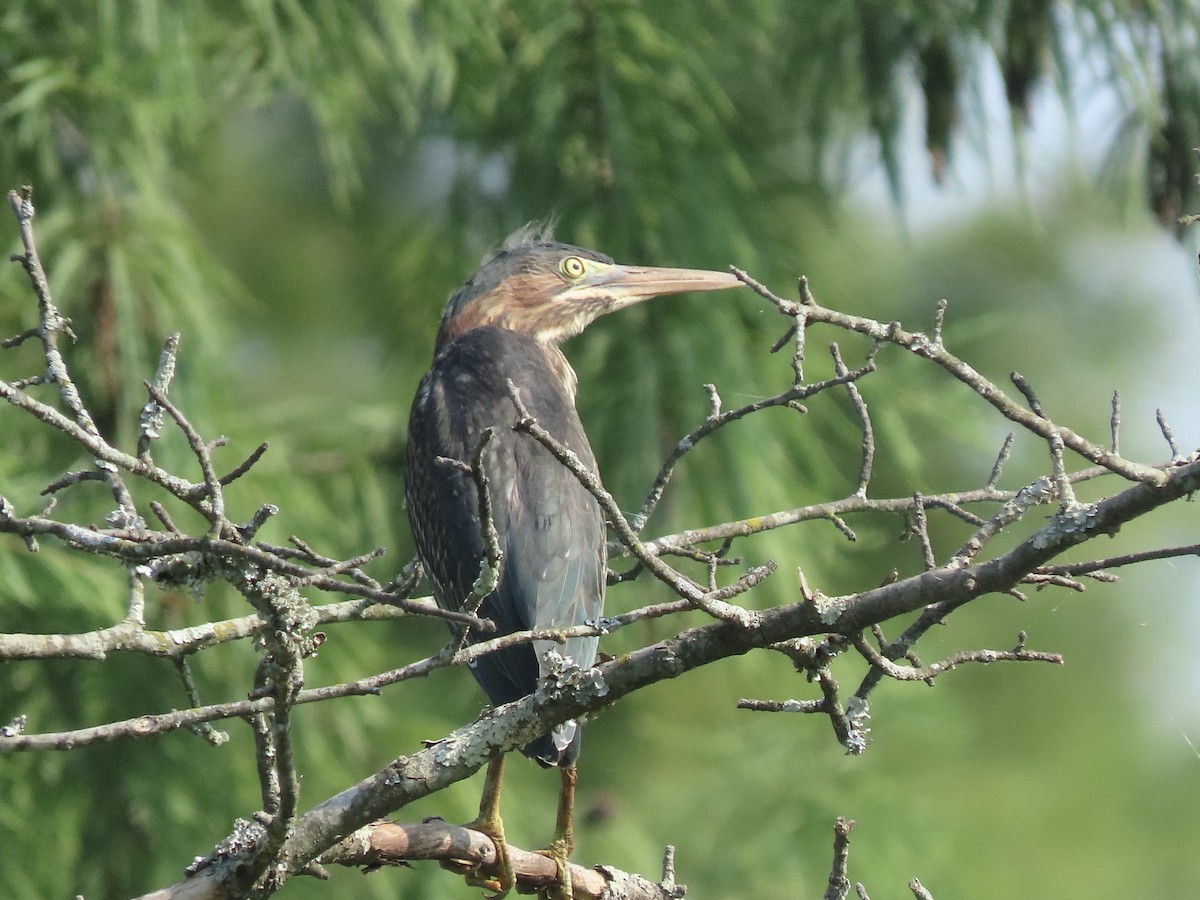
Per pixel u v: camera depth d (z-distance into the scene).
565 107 11.41
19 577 9.59
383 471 11.66
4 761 10.25
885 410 11.16
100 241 10.66
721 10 11.39
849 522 11.20
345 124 11.38
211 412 10.63
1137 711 15.59
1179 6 11.29
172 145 11.88
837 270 13.31
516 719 5.38
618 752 13.73
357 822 5.27
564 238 11.07
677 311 10.88
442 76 10.77
